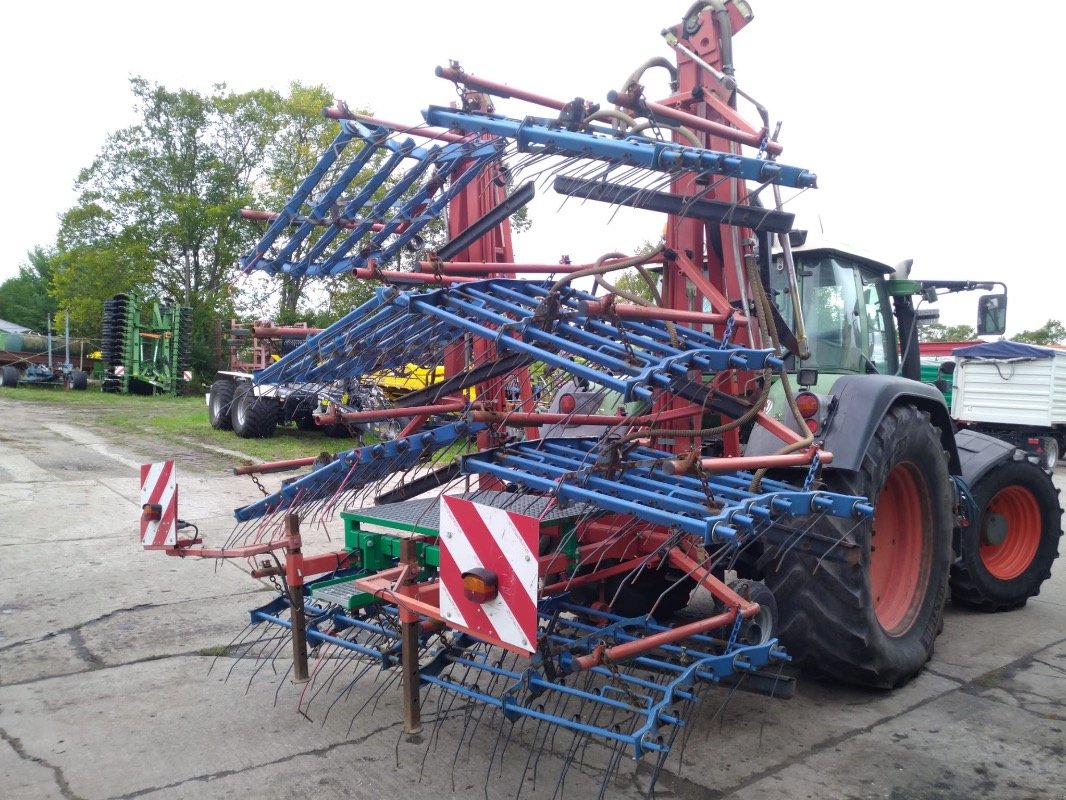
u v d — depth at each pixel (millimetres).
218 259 28531
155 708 3217
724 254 3412
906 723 3213
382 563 3566
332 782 2641
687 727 3125
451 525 2498
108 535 6246
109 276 28484
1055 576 5977
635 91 2834
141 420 15555
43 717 3125
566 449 3389
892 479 3803
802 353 3520
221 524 6664
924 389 3789
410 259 4027
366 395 3941
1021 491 4965
